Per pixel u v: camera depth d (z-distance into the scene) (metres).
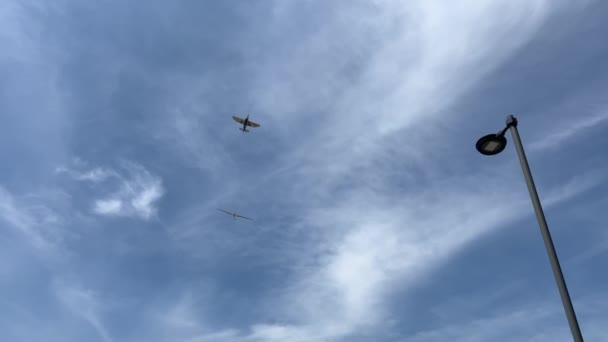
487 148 17.17
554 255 13.55
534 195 14.60
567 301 12.84
